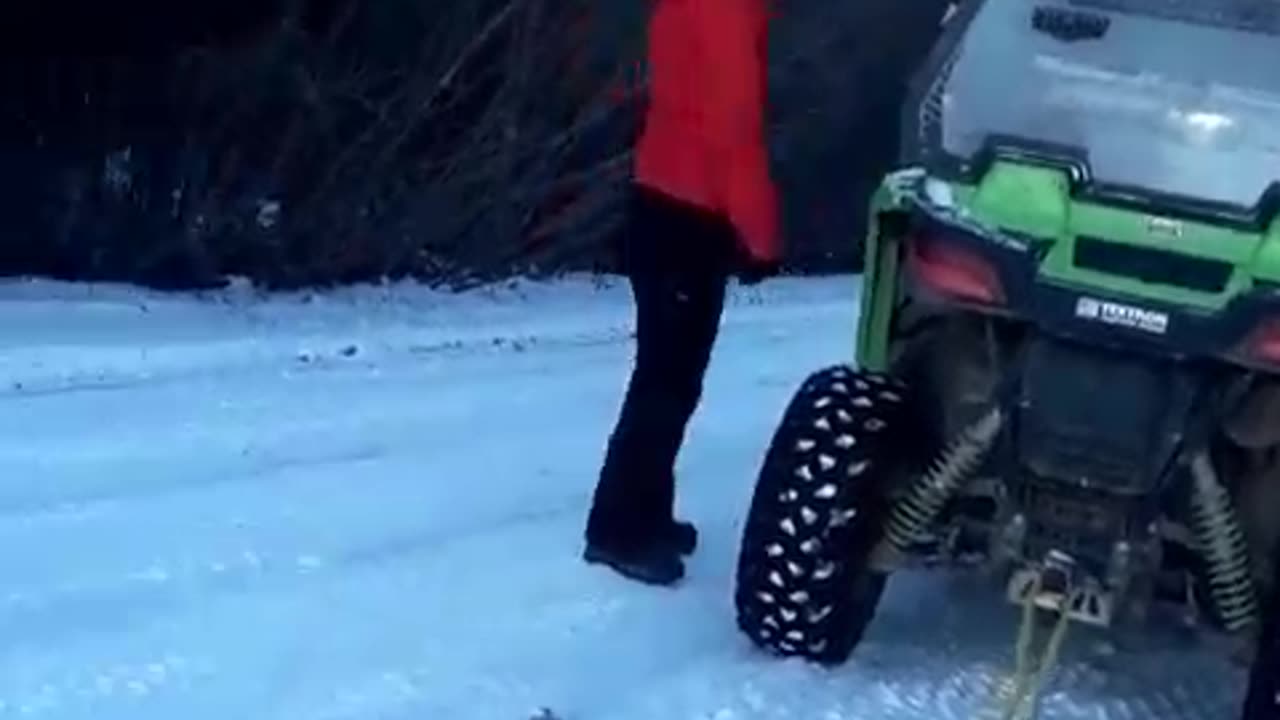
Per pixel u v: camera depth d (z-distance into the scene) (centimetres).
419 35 1302
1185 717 488
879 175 1630
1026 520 442
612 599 535
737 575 495
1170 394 419
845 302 1330
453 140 1328
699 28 505
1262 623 442
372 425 728
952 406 460
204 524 582
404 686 471
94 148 1139
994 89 461
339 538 578
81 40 1129
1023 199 429
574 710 463
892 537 470
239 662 479
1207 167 437
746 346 1015
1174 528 437
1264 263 414
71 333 845
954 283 430
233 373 798
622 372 893
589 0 1357
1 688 454
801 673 488
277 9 1215
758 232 509
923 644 517
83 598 513
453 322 1059
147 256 1136
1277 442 431
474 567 557
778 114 1566
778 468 475
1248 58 467
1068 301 418
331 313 1045
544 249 1359
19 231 1098
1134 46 471
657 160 521
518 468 677
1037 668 505
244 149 1209
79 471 626
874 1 1582
